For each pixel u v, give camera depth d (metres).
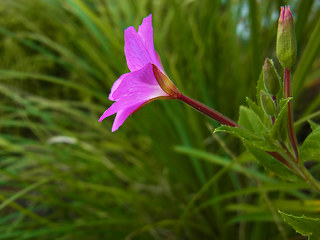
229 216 0.17
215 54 0.18
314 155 0.07
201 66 0.18
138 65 0.08
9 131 0.26
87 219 0.16
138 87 0.07
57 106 0.21
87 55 0.22
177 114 0.17
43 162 0.17
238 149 0.17
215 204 0.15
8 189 0.22
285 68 0.07
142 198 0.17
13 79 0.27
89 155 0.19
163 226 0.18
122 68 0.18
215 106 0.18
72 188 0.18
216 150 0.18
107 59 0.21
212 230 0.17
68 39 0.26
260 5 0.18
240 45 0.20
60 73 0.28
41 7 0.23
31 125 0.20
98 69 0.22
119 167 0.18
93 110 0.25
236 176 0.17
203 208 0.17
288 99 0.07
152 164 0.20
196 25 0.20
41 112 0.21
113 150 0.21
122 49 0.18
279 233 0.15
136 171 0.19
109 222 0.15
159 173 0.20
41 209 0.20
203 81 0.16
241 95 0.17
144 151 0.22
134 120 0.18
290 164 0.08
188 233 0.17
